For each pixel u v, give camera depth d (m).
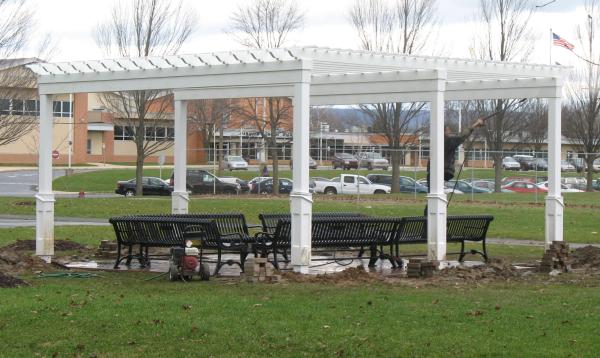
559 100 18.08
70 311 10.73
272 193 41.53
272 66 14.40
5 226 24.70
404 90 16.23
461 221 16.56
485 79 18.52
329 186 44.78
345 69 15.81
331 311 10.66
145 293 12.36
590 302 11.30
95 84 16.70
